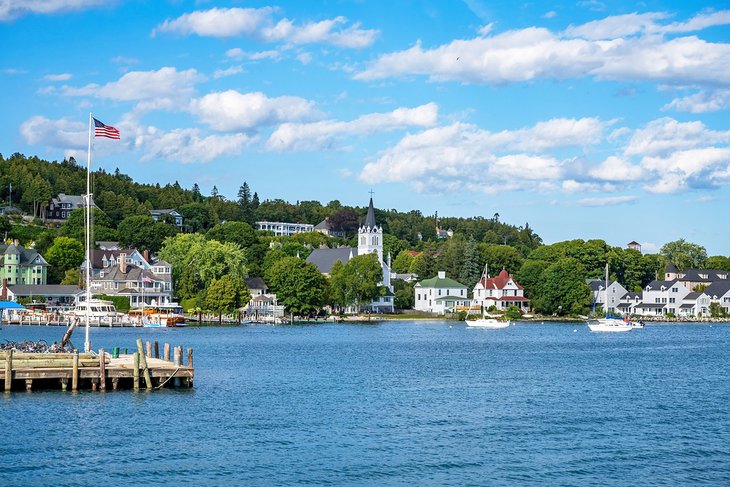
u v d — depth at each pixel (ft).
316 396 281.13
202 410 247.50
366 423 234.79
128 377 272.51
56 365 262.88
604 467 190.80
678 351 489.67
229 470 185.57
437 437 217.97
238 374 339.36
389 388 303.27
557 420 241.35
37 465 186.80
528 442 213.25
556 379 335.26
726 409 261.85
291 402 267.39
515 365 391.86
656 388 309.42
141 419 231.91
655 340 601.21
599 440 215.92
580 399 280.51
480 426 231.91
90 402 250.78
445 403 269.64
